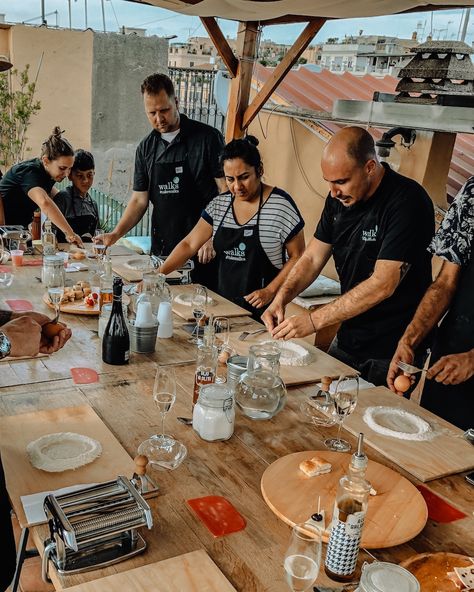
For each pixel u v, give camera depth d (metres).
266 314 2.79
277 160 6.18
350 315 2.67
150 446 1.79
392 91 6.61
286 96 5.96
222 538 1.43
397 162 4.73
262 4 3.97
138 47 8.62
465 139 6.16
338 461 1.75
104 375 2.26
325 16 4.18
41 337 1.91
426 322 2.59
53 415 1.90
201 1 4.16
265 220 3.40
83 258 3.92
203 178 4.27
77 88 8.46
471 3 3.40
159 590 1.23
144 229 7.40
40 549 1.36
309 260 3.10
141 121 8.96
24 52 8.03
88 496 1.42
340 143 2.63
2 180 4.27
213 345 2.34
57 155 4.12
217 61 8.03
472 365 2.34
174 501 1.55
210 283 4.30
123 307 2.62
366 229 2.83
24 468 1.61
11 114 7.67
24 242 3.83
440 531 1.54
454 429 2.06
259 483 1.67
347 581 1.32
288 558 1.30
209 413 1.85
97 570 1.30
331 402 2.17
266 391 2.01
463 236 2.54
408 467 1.80
